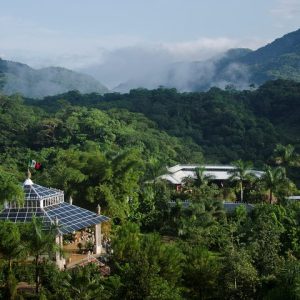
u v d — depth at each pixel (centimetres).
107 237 6625
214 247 6456
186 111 19200
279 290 4225
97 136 14388
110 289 4094
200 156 15525
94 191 7438
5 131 14450
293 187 10244
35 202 5678
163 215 7856
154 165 9756
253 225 6366
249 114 18712
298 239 6400
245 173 9831
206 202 7775
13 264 4700
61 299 3981
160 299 3906
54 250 4641
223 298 4481
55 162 10381
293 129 17262
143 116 18175
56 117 16038
